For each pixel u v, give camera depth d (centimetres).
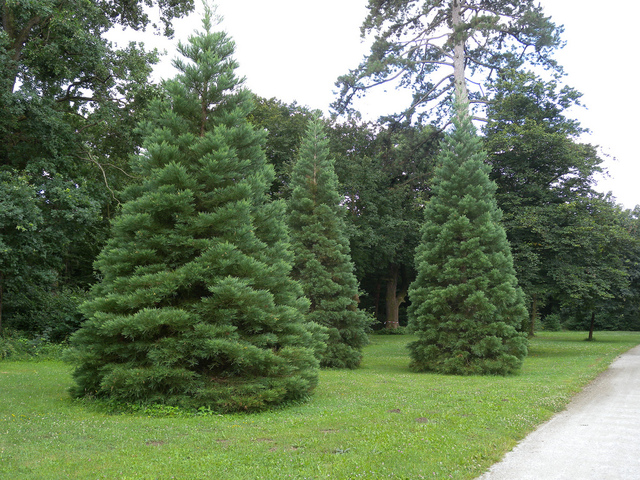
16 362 1638
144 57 2019
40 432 734
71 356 961
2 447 652
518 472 572
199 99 1116
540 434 770
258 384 968
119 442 692
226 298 963
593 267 2439
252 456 614
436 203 1917
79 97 2078
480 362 1658
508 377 1558
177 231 1003
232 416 896
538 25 2512
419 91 3084
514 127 2405
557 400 1054
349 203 3266
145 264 1013
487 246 1770
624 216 3041
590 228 2323
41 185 1738
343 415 885
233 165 1065
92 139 2178
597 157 2514
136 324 918
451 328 1734
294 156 2834
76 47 1808
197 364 975
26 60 1812
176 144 1050
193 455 624
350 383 1354
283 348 1055
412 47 2895
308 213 2034
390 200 3347
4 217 1538
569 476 556
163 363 936
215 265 980
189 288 989
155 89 1920
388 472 555
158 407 924
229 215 1009
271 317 1018
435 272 1811
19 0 1619
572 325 5419
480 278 1711
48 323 2067
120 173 2252
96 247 2522
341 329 1939
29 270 1872
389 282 4262
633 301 3725
